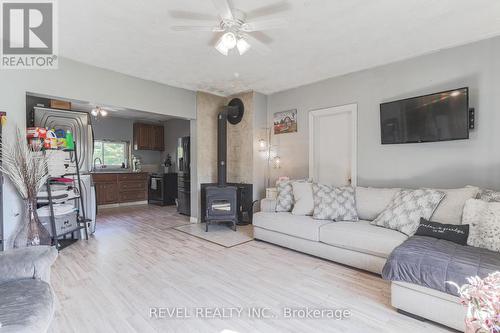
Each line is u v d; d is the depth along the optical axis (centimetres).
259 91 498
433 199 274
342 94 409
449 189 289
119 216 566
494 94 282
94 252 336
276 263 302
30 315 115
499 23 258
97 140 712
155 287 243
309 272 277
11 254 153
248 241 387
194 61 351
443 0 221
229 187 452
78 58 340
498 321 87
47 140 330
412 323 190
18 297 128
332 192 350
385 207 314
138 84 414
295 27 265
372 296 228
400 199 296
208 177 518
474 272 172
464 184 300
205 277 265
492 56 284
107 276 265
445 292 179
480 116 291
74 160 387
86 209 413
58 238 378
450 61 311
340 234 290
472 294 98
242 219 494
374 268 266
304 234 322
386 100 362
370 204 329
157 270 281
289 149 484
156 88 438
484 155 288
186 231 442
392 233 267
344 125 412
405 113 336
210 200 445
